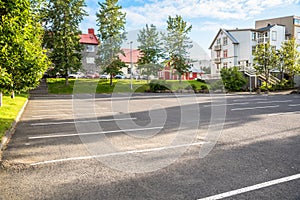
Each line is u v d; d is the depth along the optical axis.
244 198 2.93
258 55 25.88
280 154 4.59
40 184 3.37
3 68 4.69
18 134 6.48
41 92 22.91
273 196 2.97
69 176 3.64
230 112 10.60
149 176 3.62
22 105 12.45
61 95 21.58
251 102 15.05
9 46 4.68
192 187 3.23
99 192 3.12
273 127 7.22
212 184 3.31
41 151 4.93
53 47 25.36
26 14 4.93
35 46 5.90
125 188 3.23
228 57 38.78
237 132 6.55
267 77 25.78
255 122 8.09
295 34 42.62
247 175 3.60
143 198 2.96
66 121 8.51
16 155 4.67
